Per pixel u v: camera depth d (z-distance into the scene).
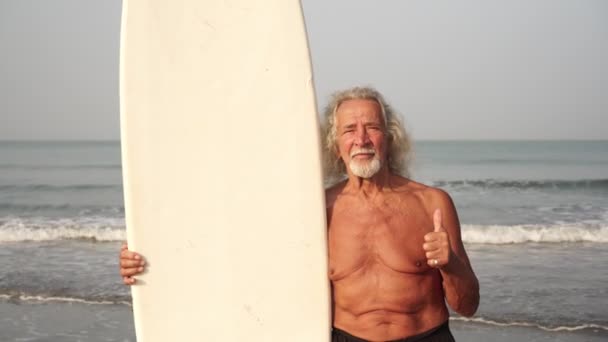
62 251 12.63
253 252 2.97
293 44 3.02
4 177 29.62
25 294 9.19
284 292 2.95
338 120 3.04
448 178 27.34
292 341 2.94
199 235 2.99
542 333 7.43
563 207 18.86
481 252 12.53
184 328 2.96
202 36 3.03
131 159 3.00
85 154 46.66
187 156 3.01
